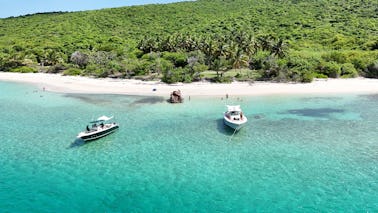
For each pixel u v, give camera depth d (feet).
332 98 194.70
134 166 102.06
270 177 93.09
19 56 370.32
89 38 465.47
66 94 219.82
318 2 529.45
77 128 142.00
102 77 287.07
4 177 95.71
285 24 443.32
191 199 82.07
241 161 104.42
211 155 109.81
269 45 297.33
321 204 79.05
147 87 233.55
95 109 175.42
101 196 84.38
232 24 476.13
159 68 281.33
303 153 109.81
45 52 384.68
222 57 268.82
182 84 242.17
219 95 206.69
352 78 259.60
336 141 120.16
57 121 153.17
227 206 78.79
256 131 133.90
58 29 516.32
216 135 130.11
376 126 137.08
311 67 267.18
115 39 446.60
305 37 387.34
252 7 556.10
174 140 125.08
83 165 103.35
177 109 172.65
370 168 97.45
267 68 252.83
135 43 434.30
